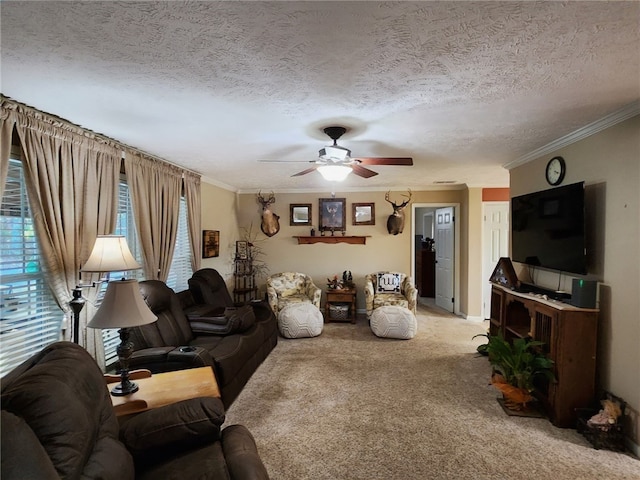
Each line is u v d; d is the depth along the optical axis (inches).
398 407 119.8
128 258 106.1
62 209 104.1
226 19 57.2
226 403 117.6
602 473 86.7
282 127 113.9
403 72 76.4
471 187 236.5
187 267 196.1
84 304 102.0
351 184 242.8
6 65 72.1
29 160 93.7
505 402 121.6
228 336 142.3
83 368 57.2
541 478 84.7
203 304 167.8
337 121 108.0
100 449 53.3
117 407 75.4
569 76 78.0
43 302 103.3
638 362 94.2
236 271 257.1
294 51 67.5
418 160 164.1
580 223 111.6
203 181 209.8
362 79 79.7
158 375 91.5
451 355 171.6
